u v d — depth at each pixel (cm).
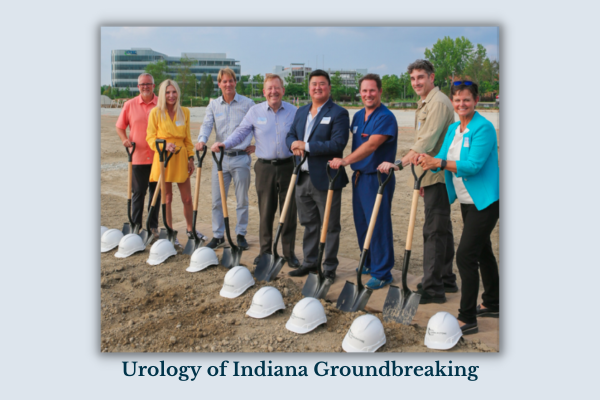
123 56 6028
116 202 824
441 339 340
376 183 439
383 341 343
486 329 372
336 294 436
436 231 408
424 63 403
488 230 346
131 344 358
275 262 453
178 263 505
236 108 547
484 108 2453
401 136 1709
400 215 752
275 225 703
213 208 562
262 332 367
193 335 364
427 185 402
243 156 545
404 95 3681
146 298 425
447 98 400
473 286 355
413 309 368
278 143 482
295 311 368
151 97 574
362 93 432
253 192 910
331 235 459
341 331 365
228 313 397
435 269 411
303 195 461
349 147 1465
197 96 4247
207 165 1118
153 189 609
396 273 489
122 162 1201
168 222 575
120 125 581
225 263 493
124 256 525
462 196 356
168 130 538
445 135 397
